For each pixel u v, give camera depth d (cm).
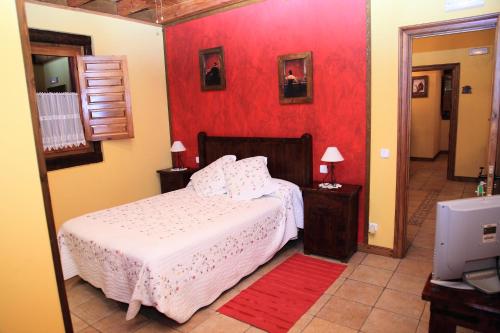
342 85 369
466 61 640
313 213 367
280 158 420
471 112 650
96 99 434
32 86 150
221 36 454
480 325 154
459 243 157
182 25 491
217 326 261
